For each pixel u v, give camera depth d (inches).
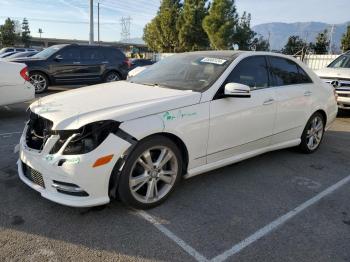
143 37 1990.7
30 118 146.7
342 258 118.6
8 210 139.3
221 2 1352.1
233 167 198.1
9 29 2876.5
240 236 128.9
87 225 131.0
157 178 145.0
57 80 482.0
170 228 131.7
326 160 217.9
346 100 355.3
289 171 195.9
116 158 129.6
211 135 158.6
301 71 218.2
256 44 1594.5
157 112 139.8
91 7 1008.2
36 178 137.9
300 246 124.3
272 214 146.1
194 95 153.1
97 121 127.6
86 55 503.2
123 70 539.2
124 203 138.8
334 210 152.2
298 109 206.8
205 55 191.0
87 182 126.3
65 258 112.3
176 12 1653.5
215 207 149.6
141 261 112.7
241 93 157.1
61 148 127.5
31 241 120.2
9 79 285.1
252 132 179.0
